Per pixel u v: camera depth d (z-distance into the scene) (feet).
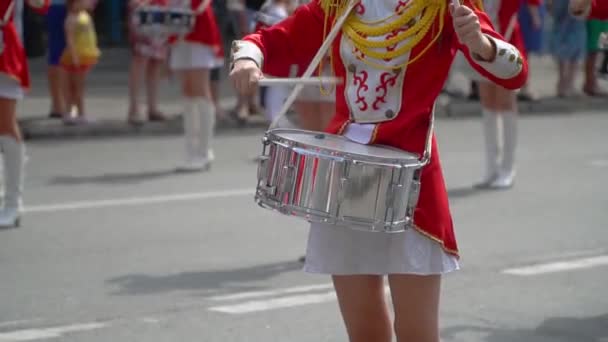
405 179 13.57
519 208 35.53
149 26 40.04
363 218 13.50
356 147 14.10
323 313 23.30
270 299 24.41
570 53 65.41
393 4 14.32
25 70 30.42
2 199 34.42
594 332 22.12
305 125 27.48
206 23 40.93
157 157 46.60
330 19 14.82
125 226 32.32
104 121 54.03
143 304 23.93
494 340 21.52
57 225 32.35
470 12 13.35
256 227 32.32
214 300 24.29
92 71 75.51
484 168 43.98
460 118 61.26
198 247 29.63
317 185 13.55
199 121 42.68
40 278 26.14
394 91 14.38
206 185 39.63
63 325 22.30
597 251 29.40
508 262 28.04
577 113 64.08
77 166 43.98
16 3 29.76
